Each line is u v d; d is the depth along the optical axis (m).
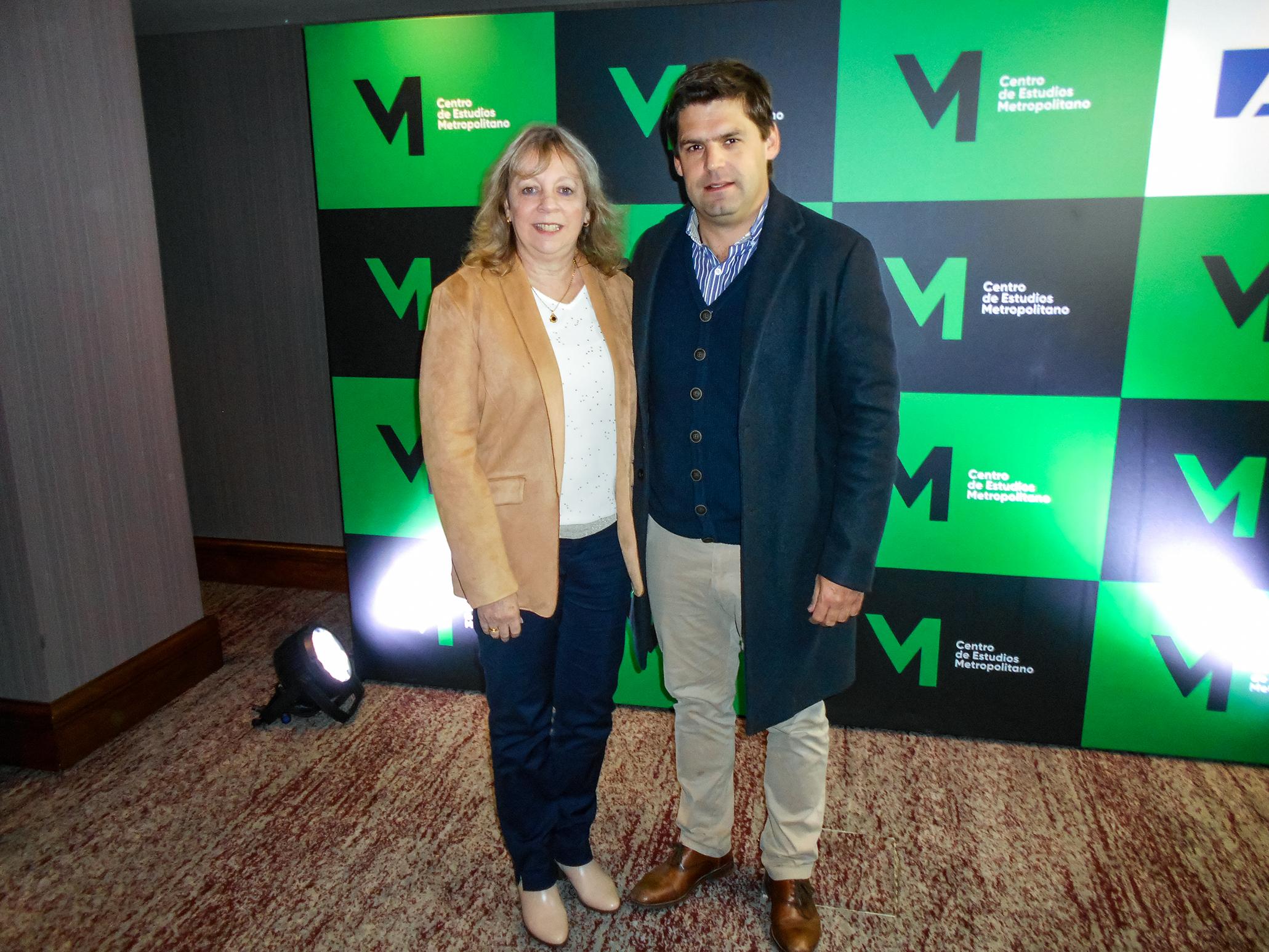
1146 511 2.18
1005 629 2.31
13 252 2.07
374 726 2.44
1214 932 1.66
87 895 1.77
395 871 1.86
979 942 1.65
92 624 2.33
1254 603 2.16
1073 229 2.07
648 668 2.51
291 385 3.40
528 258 1.46
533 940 1.67
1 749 2.23
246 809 2.06
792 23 2.08
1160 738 2.28
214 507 3.60
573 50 2.19
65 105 2.20
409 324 2.44
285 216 3.24
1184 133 1.98
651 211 2.24
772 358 1.42
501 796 1.62
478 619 1.47
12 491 2.10
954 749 2.32
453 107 2.28
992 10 2.00
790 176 2.17
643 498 1.58
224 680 2.72
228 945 1.64
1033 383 2.17
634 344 1.55
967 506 2.26
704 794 1.73
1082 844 1.92
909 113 2.08
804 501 1.47
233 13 2.95
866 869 1.85
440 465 1.40
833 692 1.60
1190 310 2.06
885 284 2.19
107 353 2.36
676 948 1.65
